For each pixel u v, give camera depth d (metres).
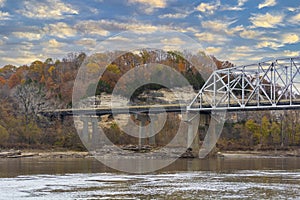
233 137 165.12
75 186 52.03
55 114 142.50
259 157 131.62
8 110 146.38
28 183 54.56
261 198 44.25
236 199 43.69
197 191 48.53
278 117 185.88
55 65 155.88
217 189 50.19
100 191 48.25
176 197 44.72
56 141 132.88
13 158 114.19
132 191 48.34
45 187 51.16
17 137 135.75
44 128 139.88
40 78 157.62
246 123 169.88
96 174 65.88
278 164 93.56
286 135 172.75
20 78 159.88
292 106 120.50
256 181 57.84
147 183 55.16
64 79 151.12
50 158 112.88
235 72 132.12
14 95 151.00
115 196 45.12
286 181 58.00
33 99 147.00
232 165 89.25
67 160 102.12
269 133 171.00
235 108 127.81
